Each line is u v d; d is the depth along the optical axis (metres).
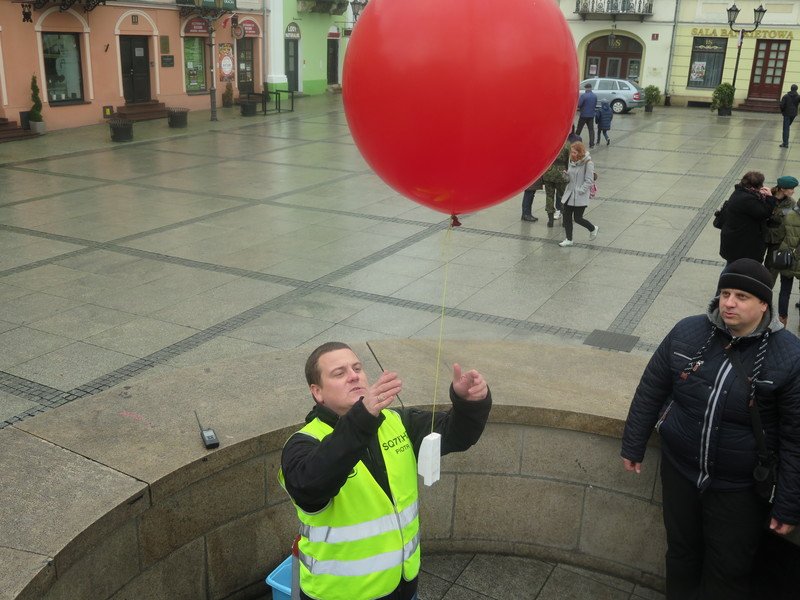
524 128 2.41
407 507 2.58
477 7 2.31
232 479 3.41
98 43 24.11
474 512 4.02
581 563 4.01
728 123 28.95
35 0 21.53
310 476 2.25
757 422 2.80
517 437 3.86
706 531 3.06
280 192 14.55
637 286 9.41
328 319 8.09
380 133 2.50
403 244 11.08
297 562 2.79
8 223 11.83
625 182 16.23
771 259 7.86
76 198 13.73
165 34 26.53
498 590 3.85
